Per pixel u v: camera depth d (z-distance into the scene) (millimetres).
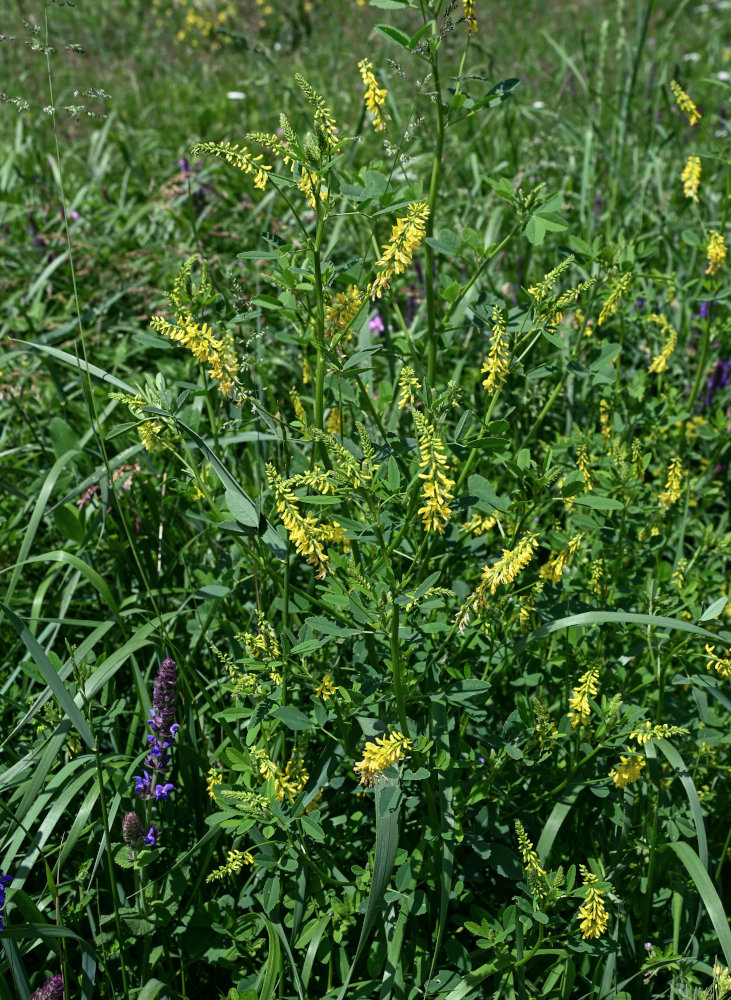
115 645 938
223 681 864
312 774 749
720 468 1154
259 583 850
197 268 1334
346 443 742
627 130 1632
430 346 783
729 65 2742
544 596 818
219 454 819
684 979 696
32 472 1059
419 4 732
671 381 1271
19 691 888
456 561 896
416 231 684
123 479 919
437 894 749
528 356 1077
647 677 795
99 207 1717
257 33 3377
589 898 663
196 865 782
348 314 756
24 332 1321
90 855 758
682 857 698
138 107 2457
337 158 719
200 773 797
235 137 2027
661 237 1409
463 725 761
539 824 806
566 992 701
